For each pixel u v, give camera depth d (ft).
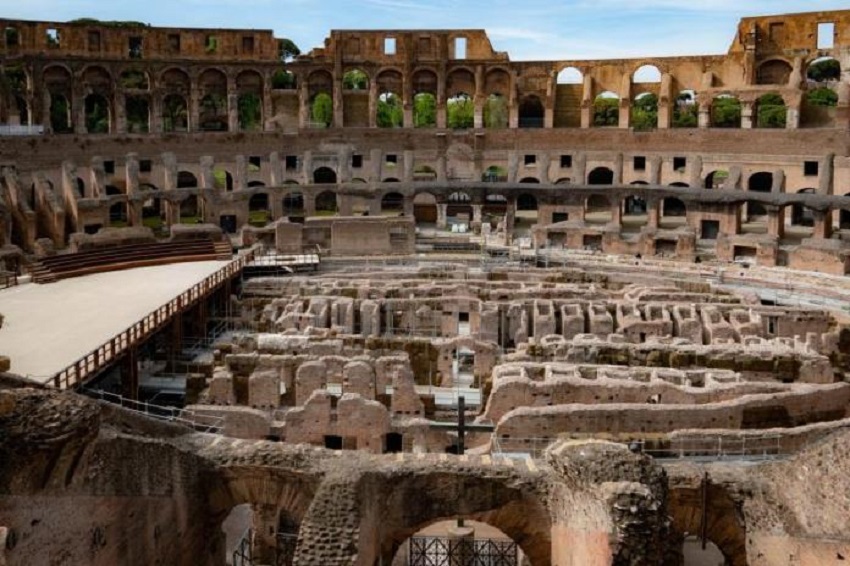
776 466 88.38
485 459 91.35
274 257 240.94
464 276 226.38
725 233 254.47
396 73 334.03
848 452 77.97
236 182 294.25
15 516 70.85
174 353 170.91
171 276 209.67
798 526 80.69
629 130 308.60
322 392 127.03
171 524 88.07
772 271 232.94
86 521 77.41
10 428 71.36
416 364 156.76
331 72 331.98
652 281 223.92
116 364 149.28
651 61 315.78
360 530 79.05
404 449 128.98
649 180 304.91
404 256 252.01
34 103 293.43
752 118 299.17
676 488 88.63
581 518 77.82
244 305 201.46
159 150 293.23
